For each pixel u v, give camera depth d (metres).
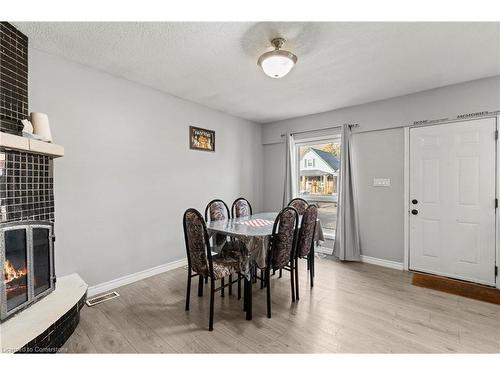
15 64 1.85
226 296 2.54
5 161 1.70
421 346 1.74
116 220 2.72
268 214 3.56
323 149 4.23
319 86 2.98
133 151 2.87
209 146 3.84
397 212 3.33
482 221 2.73
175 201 3.34
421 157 3.12
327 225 4.18
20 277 1.73
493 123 2.66
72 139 2.36
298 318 2.11
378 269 3.32
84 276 2.47
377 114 3.46
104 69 2.55
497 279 2.66
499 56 2.24
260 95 3.29
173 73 2.64
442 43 2.04
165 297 2.50
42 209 2.01
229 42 2.04
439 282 2.84
